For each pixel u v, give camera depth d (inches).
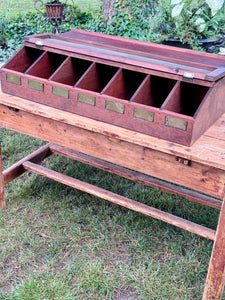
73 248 109.2
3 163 150.2
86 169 149.9
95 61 94.7
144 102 90.4
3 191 121.9
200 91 94.0
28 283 96.7
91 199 131.1
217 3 127.0
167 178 86.4
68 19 305.4
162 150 80.7
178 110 89.0
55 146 140.0
